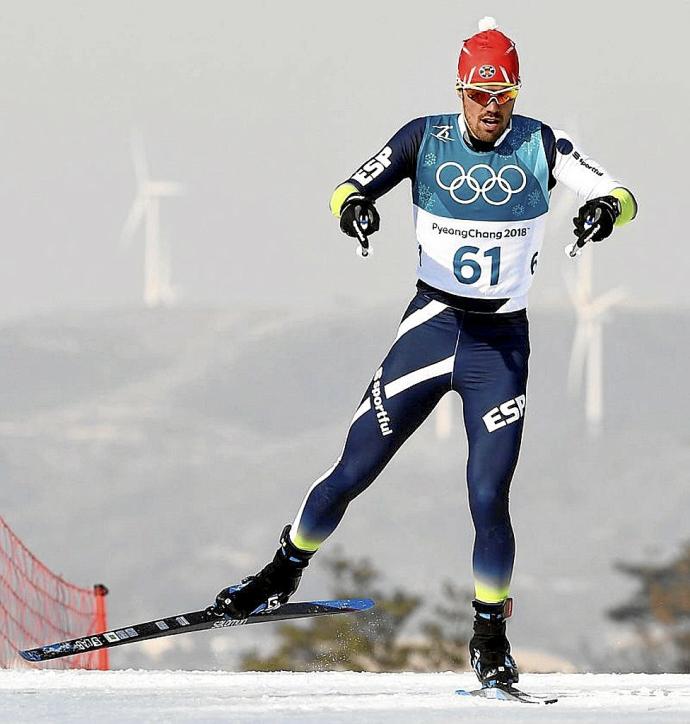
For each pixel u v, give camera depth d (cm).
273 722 1313
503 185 1809
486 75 1769
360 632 10994
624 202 1784
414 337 1834
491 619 1753
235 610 1962
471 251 1809
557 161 1827
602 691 1894
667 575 13112
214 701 1593
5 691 1873
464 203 1809
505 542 1753
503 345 1809
